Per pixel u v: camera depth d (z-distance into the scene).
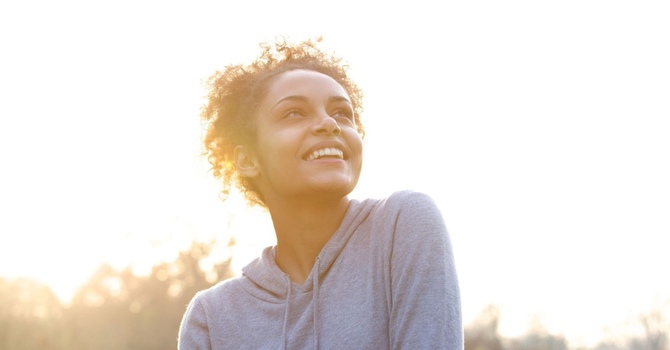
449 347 2.20
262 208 3.00
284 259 2.61
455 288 2.30
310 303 2.45
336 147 2.46
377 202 2.54
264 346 2.48
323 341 2.37
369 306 2.35
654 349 48.72
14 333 26.42
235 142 2.70
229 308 2.61
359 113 3.09
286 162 2.46
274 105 2.52
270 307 2.52
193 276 31.14
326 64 2.92
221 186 3.00
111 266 33.22
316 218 2.50
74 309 30.97
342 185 2.42
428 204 2.41
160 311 33.22
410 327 2.25
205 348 2.62
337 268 2.45
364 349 2.30
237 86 2.72
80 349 29.98
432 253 2.31
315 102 2.50
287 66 2.70
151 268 33.03
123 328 32.88
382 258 2.39
